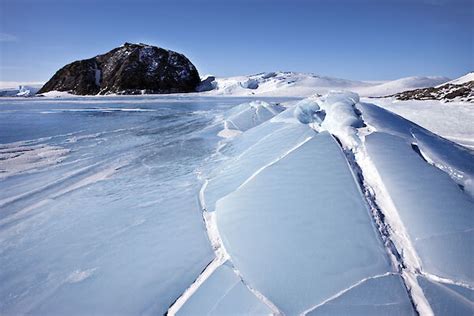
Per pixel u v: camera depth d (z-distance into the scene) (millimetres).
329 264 2512
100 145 8977
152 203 4500
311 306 2227
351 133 4301
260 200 3484
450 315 2070
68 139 9961
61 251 3336
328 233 2797
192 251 3146
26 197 4926
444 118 11180
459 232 2656
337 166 3627
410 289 2281
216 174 5543
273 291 2410
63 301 2613
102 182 5602
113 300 2590
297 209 3170
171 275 2824
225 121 11648
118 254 3217
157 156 7484
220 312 2314
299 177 3619
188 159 7074
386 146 3920
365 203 3066
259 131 7199
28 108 22312
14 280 2900
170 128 12266
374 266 2428
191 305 2434
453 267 2400
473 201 3061
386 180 3361
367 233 2727
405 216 2910
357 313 2127
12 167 6645
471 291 2230
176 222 3807
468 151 4945
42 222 4035
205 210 4074
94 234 3664
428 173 3395
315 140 4246
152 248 3279
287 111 7051
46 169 6496
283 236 2900
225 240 3168
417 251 2586
